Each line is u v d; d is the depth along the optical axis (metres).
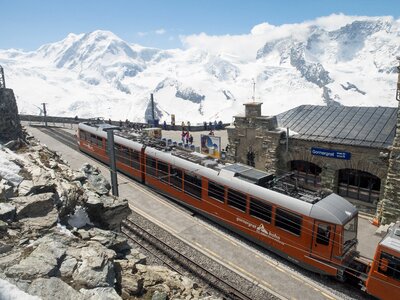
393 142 22.64
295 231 18.59
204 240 21.48
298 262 18.72
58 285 9.16
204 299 12.20
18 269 9.34
